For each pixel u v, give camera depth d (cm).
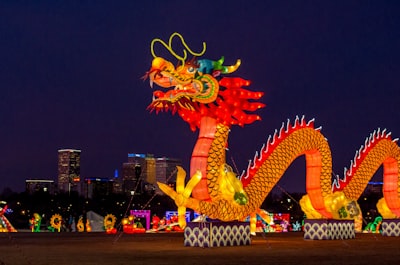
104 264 1452
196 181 2016
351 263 1441
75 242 2711
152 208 8350
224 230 2136
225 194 2092
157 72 1953
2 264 1480
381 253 1808
